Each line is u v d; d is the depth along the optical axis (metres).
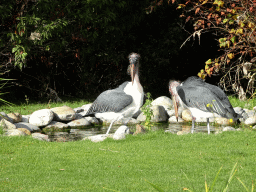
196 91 11.40
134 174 7.57
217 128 14.48
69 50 23.55
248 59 18.25
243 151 9.12
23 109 18.03
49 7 19.17
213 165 8.14
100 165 8.22
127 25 23.22
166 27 25.25
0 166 8.09
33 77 24.31
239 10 13.71
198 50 26.31
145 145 10.07
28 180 7.13
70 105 20.31
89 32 21.50
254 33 13.41
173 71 25.95
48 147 9.90
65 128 14.91
